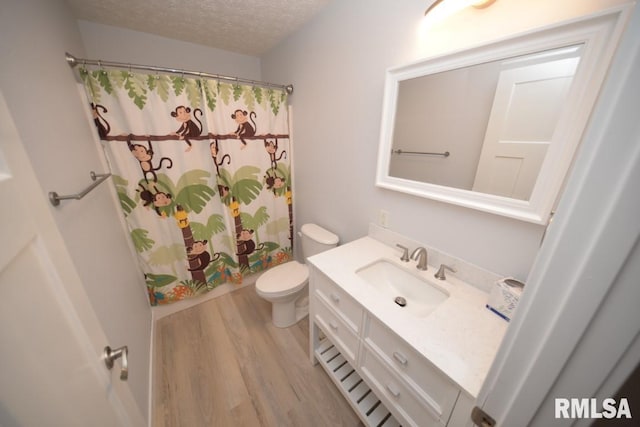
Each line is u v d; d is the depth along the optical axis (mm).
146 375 1286
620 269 259
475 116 913
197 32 1724
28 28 804
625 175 243
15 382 330
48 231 453
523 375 372
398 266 1235
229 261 2096
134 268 1574
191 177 1724
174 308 1954
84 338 517
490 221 950
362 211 1559
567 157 719
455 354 730
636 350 262
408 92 1114
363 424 1202
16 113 647
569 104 695
